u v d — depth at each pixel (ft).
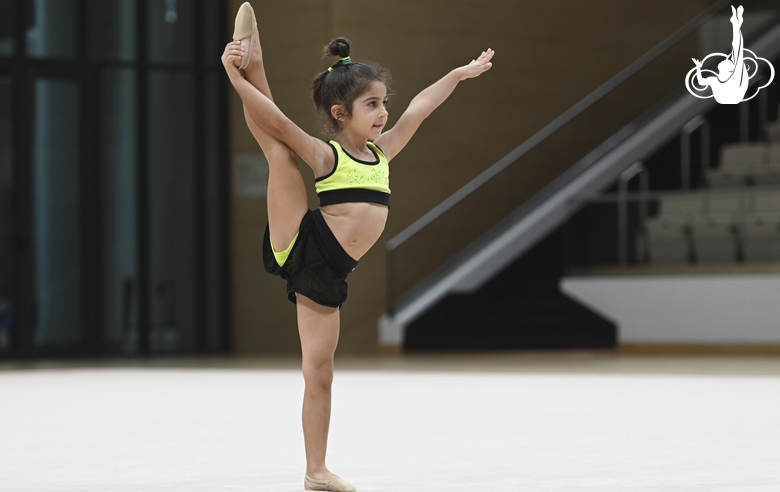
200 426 64.54
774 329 150.82
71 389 99.25
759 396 82.79
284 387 99.76
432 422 64.80
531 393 87.45
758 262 155.53
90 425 65.72
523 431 59.62
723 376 106.73
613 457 48.08
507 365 133.80
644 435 57.36
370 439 55.88
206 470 44.68
